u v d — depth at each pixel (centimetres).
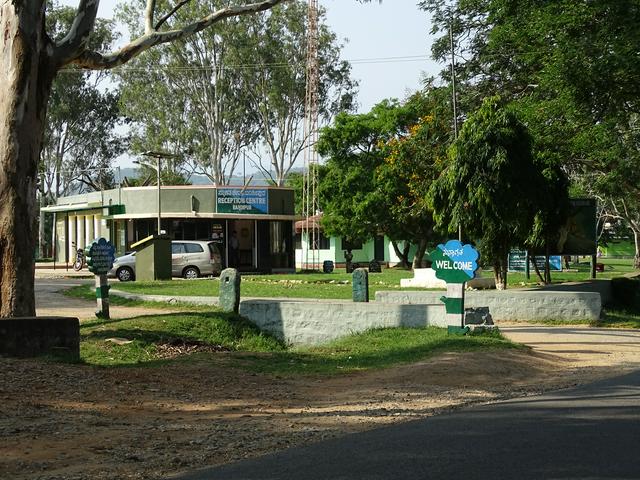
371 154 4966
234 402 1011
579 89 2272
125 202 4291
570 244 2855
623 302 2680
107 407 945
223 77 5691
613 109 2402
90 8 1462
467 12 2905
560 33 2289
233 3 5434
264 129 6088
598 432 792
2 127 1377
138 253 3155
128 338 1648
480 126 2241
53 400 963
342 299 2400
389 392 1084
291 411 954
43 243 6153
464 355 1334
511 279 3412
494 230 2264
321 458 703
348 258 4512
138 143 5950
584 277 3831
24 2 1371
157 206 4175
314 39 5775
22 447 739
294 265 4466
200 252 3597
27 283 1397
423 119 3709
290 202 4400
